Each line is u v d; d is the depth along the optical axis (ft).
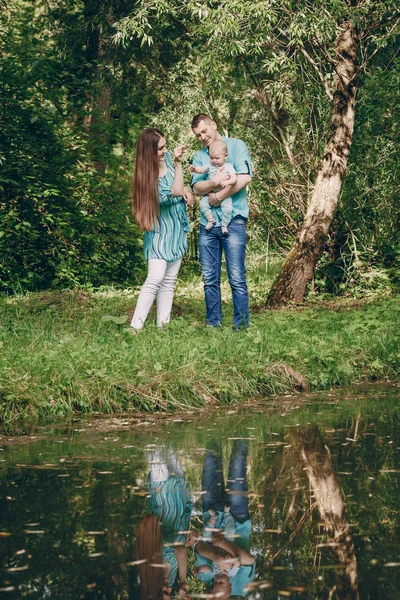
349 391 21.17
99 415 17.84
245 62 49.34
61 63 53.52
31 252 50.72
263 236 49.96
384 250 48.52
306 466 12.30
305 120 48.70
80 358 19.67
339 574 7.75
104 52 64.80
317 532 9.05
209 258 27.53
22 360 19.33
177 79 58.29
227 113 54.44
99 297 39.37
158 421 16.98
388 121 48.29
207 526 9.37
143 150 25.61
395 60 48.34
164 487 11.19
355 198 47.26
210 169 26.78
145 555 8.39
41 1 68.74
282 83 43.16
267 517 9.67
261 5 37.73
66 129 53.93
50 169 51.90
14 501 10.52
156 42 61.87
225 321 31.07
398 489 10.82
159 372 19.75
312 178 49.16
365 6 41.06
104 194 55.36
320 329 28.86
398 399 19.49
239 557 8.29
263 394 20.81
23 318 30.30
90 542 8.80
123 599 7.23
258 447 13.87
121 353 20.70
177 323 25.67
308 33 38.75
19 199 50.31
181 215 26.25
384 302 38.14
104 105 67.67
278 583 7.56
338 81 43.14
